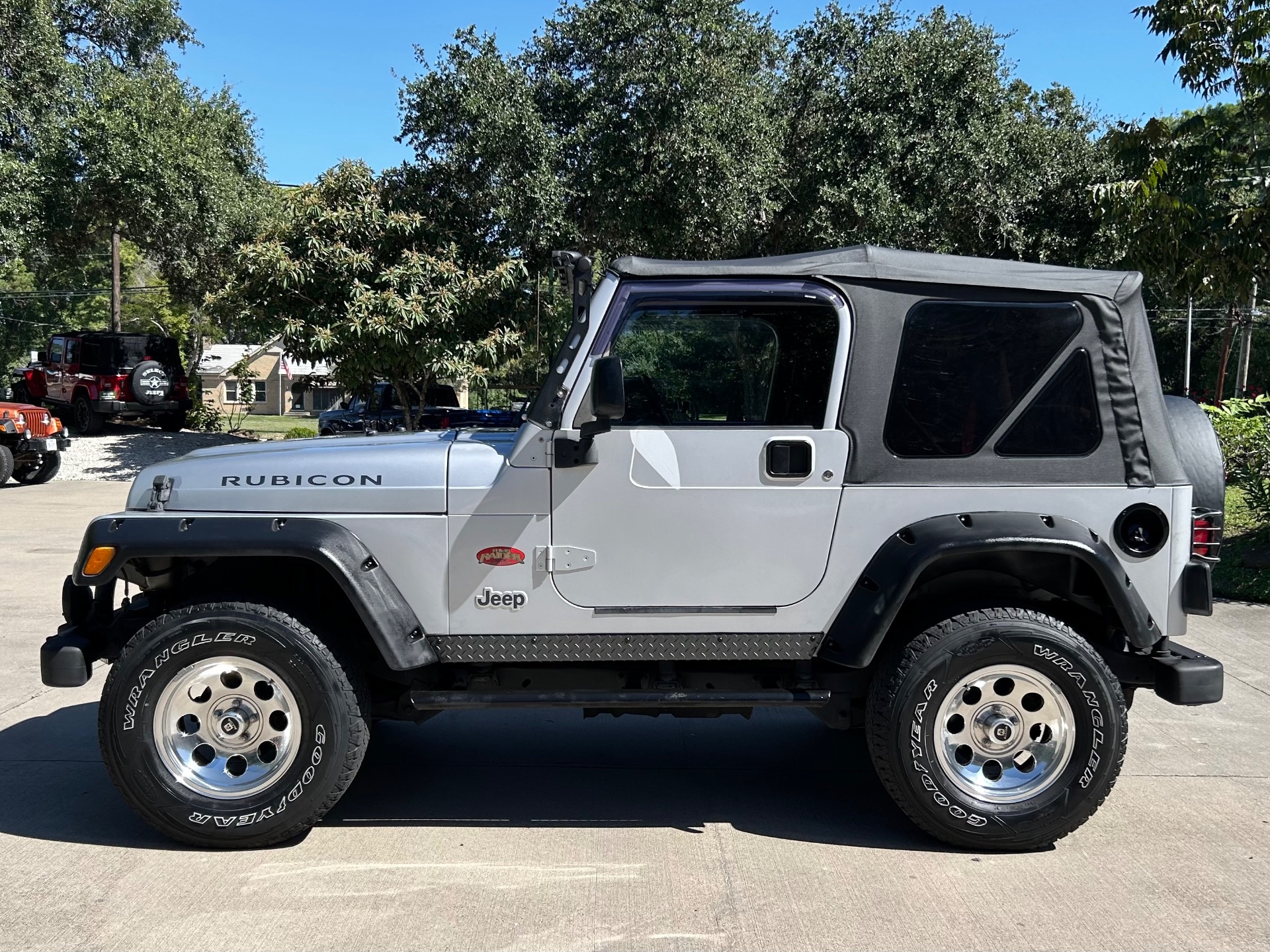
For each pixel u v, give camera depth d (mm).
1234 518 10102
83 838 3623
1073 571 3566
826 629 3590
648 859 3508
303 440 4129
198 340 29266
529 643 3596
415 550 3561
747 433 3535
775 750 4715
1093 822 3828
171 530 3461
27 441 15461
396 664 3436
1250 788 4176
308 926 3008
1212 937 2957
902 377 3578
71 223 20344
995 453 3576
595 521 3551
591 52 13922
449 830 3750
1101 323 3600
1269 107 9102
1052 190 15281
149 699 3420
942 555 3404
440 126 13594
